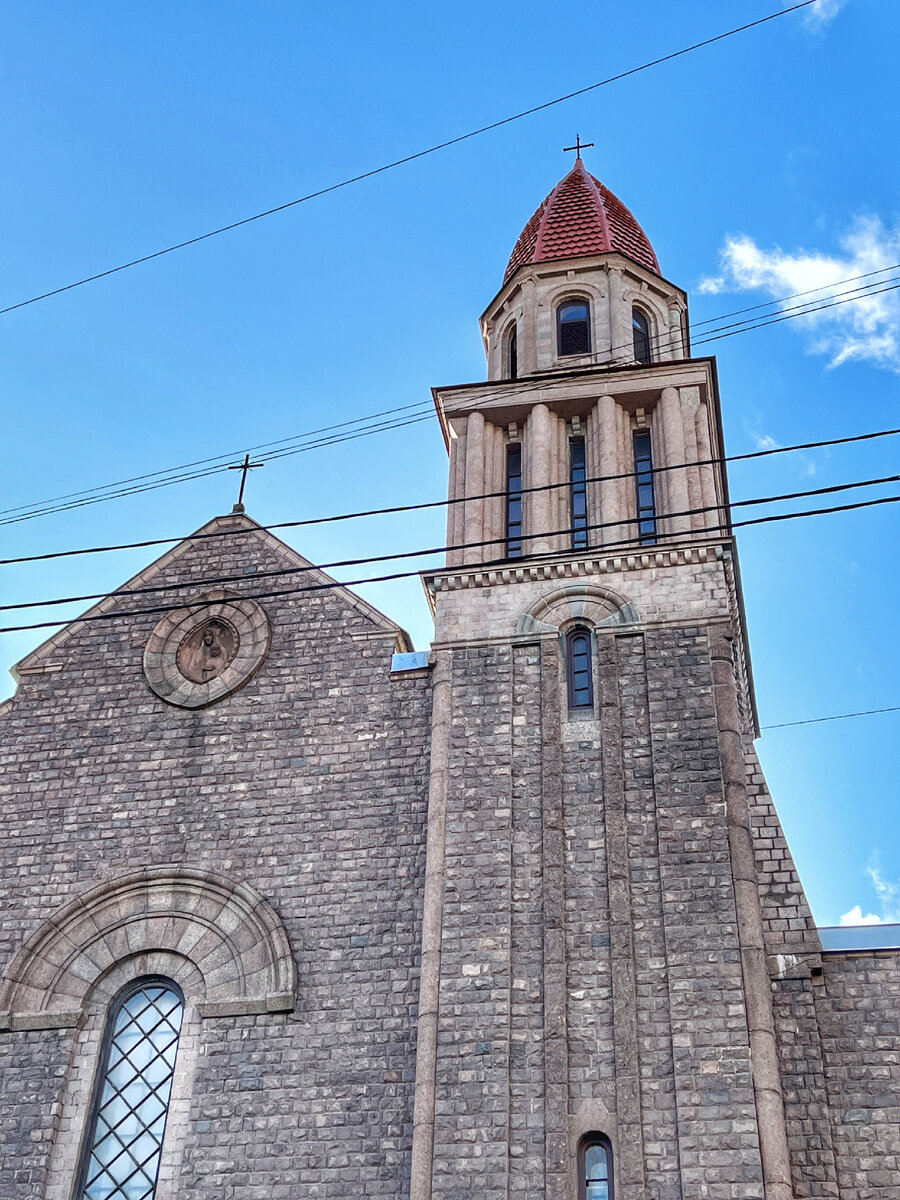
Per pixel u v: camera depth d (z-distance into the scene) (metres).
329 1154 21.45
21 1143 22.31
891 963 22.58
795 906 23.25
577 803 23.92
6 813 26.12
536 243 34.44
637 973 21.77
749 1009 21.02
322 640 27.39
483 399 30.59
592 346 31.91
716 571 26.50
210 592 28.56
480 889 23.12
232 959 23.73
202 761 26.16
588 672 25.97
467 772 24.59
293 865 24.52
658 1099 20.55
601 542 27.95
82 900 24.67
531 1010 21.77
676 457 28.86
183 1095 22.41
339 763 25.64
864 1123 21.14
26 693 27.77
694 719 24.42
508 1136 20.62
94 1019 23.58
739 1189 19.53
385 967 23.11
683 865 22.69
